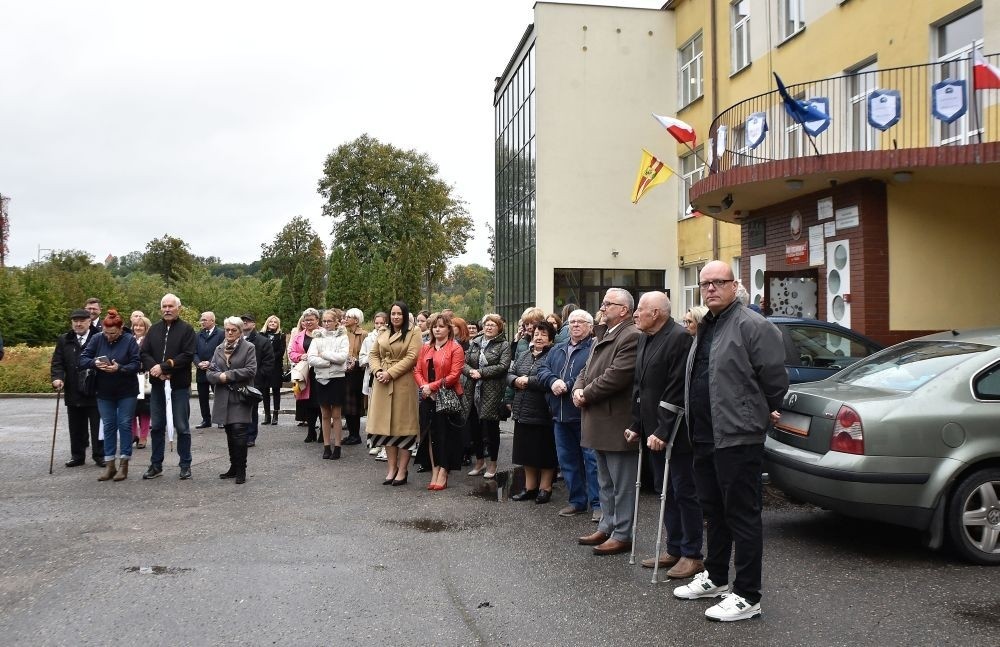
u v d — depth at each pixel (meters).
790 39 16.33
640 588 4.98
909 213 12.08
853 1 14.27
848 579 5.12
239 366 8.51
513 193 26.89
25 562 5.48
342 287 43.19
